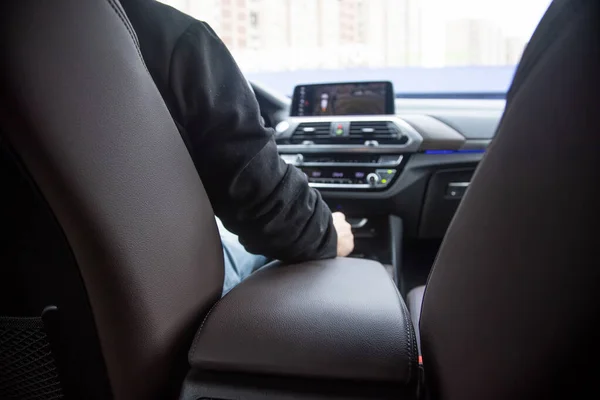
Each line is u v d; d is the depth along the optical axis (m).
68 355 0.38
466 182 1.32
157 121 0.37
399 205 1.34
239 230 0.51
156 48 0.41
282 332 0.40
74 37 0.30
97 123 0.32
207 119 0.44
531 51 0.27
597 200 0.22
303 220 0.51
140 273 0.36
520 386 0.27
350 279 0.49
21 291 0.36
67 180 0.31
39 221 0.33
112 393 0.39
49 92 0.29
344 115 1.40
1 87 0.28
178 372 0.44
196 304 0.44
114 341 0.37
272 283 0.48
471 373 0.30
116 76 0.33
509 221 0.26
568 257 0.23
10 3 0.28
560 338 0.24
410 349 0.38
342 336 0.39
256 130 0.46
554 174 0.24
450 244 0.34
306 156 1.38
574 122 0.23
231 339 0.40
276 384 0.39
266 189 0.47
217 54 0.43
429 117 1.30
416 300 0.73
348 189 1.34
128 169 0.34
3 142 0.30
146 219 0.36
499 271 0.27
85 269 0.34
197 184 0.43
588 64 0.22
